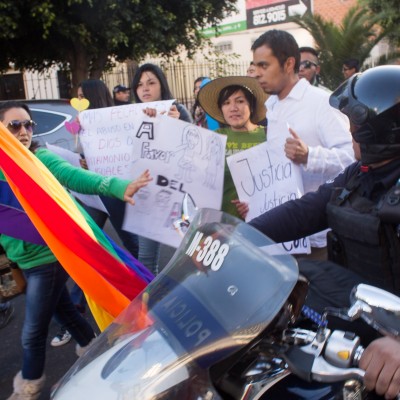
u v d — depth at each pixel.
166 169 2.80
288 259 1.25
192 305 1.23
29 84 16.80
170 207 2.82
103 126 3.28
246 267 1.25
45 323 2.60
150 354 1.17
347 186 1.62
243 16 20.02
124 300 2.14
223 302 1.20
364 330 1.29
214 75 15.66
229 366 1.12
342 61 12.40
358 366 1.12
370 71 1.55
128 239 3.92
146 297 1.37
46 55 12.65
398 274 1.44
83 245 2.11
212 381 1.11
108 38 11.16
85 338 2.95
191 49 13.66
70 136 5.88
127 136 3.24
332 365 1.10
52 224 2.09
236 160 2.66
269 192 2.62
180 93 15.40
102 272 2.12
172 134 2.79
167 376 1.11
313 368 1.09
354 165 1.74
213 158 2.81
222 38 20.52
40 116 5.87
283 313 1.17
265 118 3.29
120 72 14.79
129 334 1.29
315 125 2.70
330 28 12.46
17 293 3.16
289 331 1.21
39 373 2.62
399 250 1.43
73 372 1.30
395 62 13.76
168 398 1.08
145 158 2.81
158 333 1.22
